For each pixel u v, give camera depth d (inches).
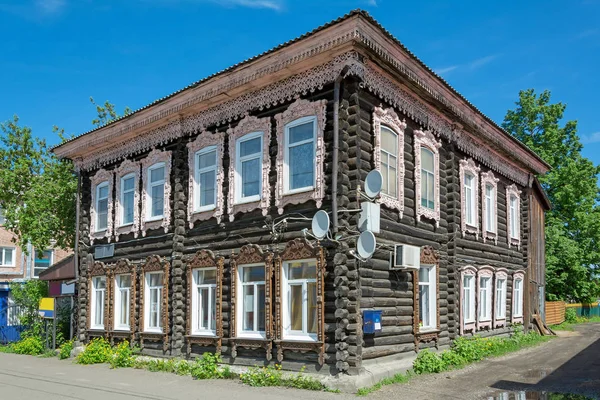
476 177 766.5
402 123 572.4
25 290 1013.8
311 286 512.7
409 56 535.8
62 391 498.6
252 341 545.3
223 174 613.6
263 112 580.7
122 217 765.3
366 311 484.4
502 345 728.3
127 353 666.8
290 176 543.5
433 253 613.6
